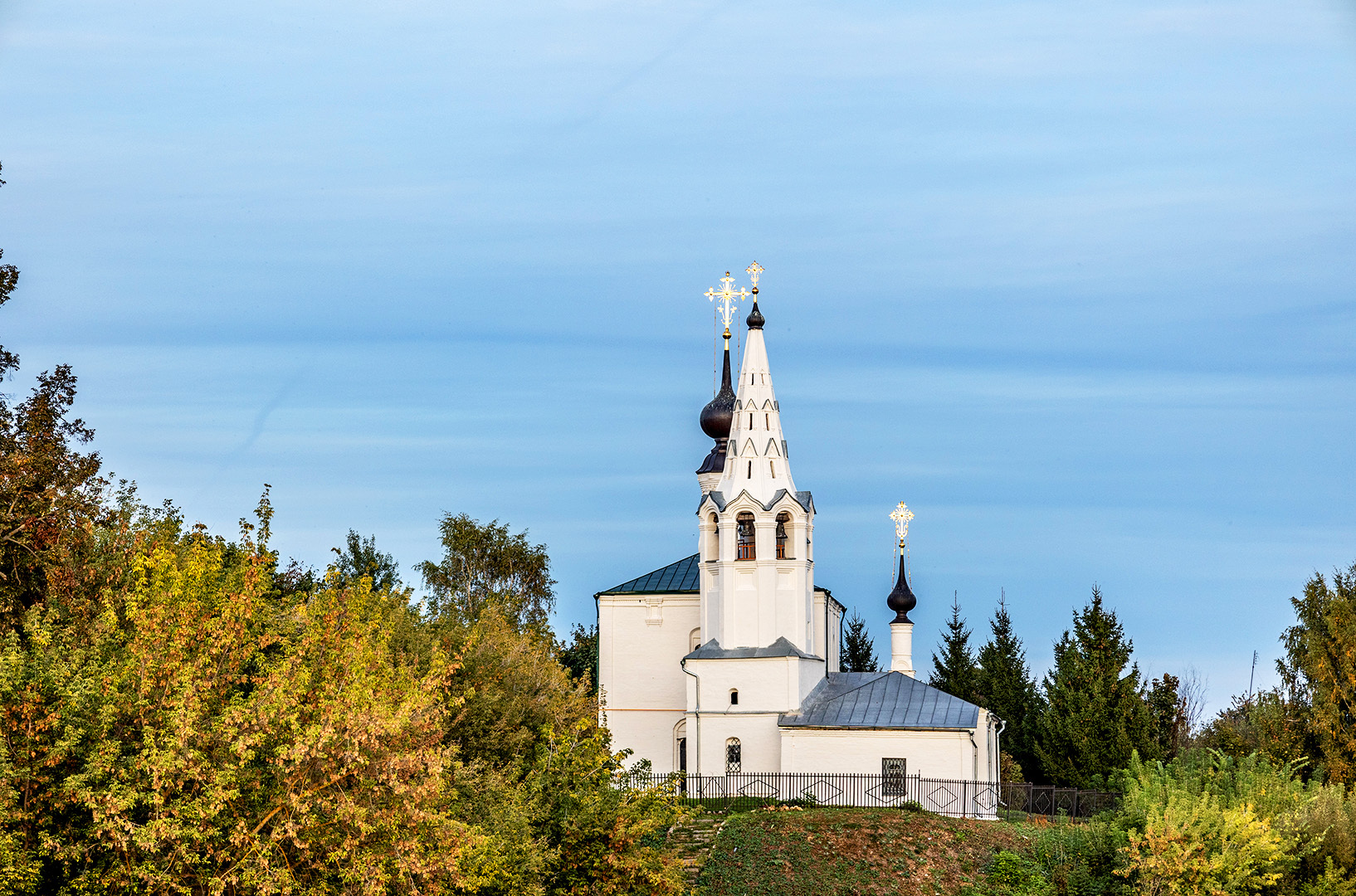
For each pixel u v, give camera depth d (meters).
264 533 43.03
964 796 74.19
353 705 35.38
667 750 87.75
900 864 62.31
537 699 60.06
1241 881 54.38
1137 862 55.31
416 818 36.12
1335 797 58.53
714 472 96.62
